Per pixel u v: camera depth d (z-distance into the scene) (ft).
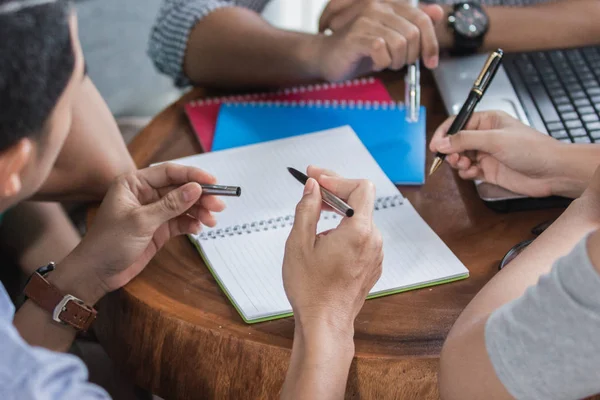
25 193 2.16
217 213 3.12
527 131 3.11
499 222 3.08
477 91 3.29
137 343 2.79
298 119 3.73
